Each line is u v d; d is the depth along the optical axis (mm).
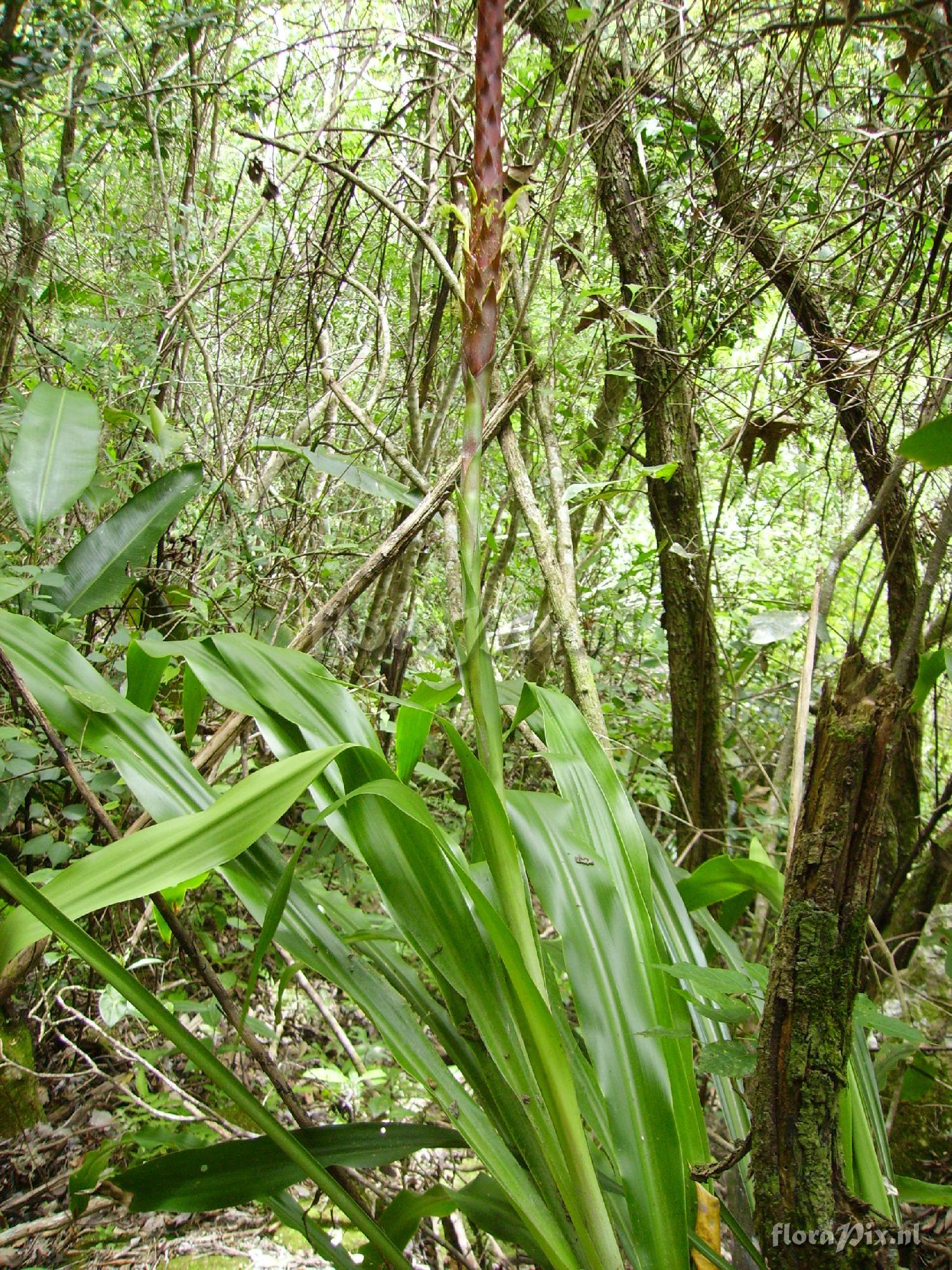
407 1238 1097
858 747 798
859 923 831
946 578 2355
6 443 2215
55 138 4328
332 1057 2018
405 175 2365
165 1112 1645
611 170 2357
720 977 993
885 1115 1694
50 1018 1868
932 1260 1304
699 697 2252
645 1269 924
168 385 3184
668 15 2480
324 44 3518
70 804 1839
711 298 2393
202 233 3658
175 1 3527
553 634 3021
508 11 2361
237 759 1629
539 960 1022
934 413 1933
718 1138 1396
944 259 1947
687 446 2385
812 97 2066
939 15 1950
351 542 2746
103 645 2178
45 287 3568
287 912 1128
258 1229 1556
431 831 898
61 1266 1435
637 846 1227
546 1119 985
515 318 2354
